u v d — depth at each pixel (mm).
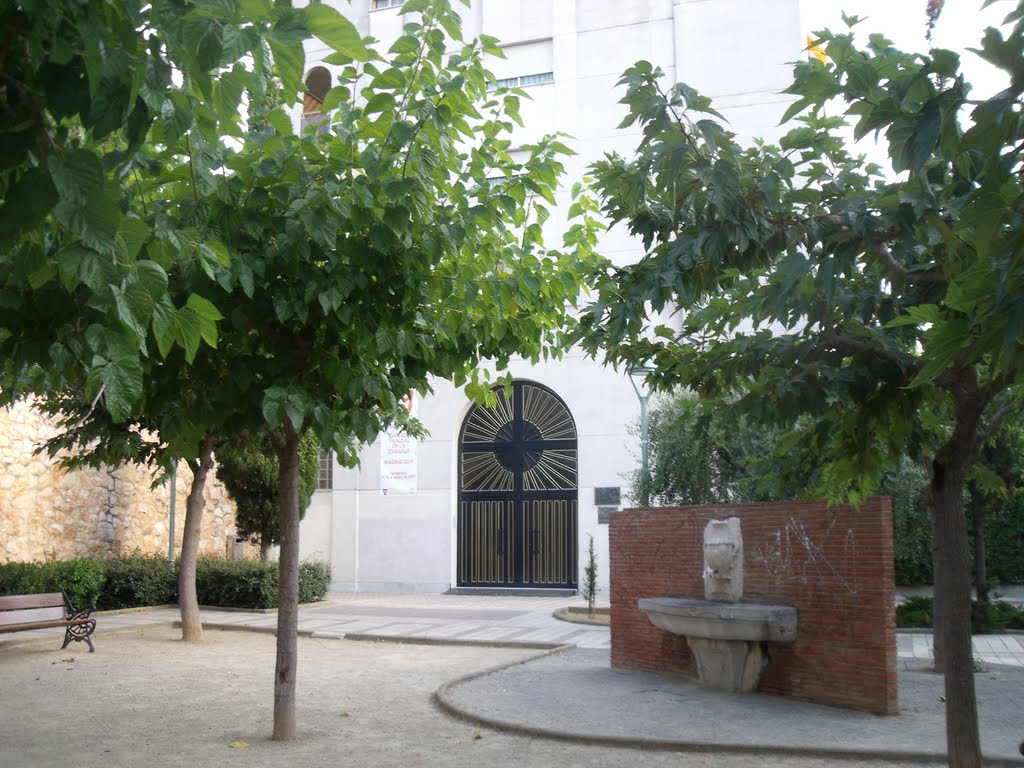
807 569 8820
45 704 8805
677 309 5805
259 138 6125
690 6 20969
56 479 17016
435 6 6074
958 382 5500
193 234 4727
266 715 8297
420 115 5742
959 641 5559
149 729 7711
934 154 4996
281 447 7512
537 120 21578
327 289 6027
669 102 5316
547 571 21594
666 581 10484
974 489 15359
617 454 20859
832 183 6062
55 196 2936
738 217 5328
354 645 13500
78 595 15711
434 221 6383
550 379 21562
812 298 5875
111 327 3234
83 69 2980
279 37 3125
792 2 20469
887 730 7410
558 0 21891
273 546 22719
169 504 20188
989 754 6648
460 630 14891
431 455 22359
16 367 4668
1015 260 2877
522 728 7559
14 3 2865
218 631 15023
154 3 3000
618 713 8172
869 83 4785
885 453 6418
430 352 7336
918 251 5750
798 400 5453
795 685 8812
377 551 22453
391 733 7602
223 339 6348
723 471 14719
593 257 7762
